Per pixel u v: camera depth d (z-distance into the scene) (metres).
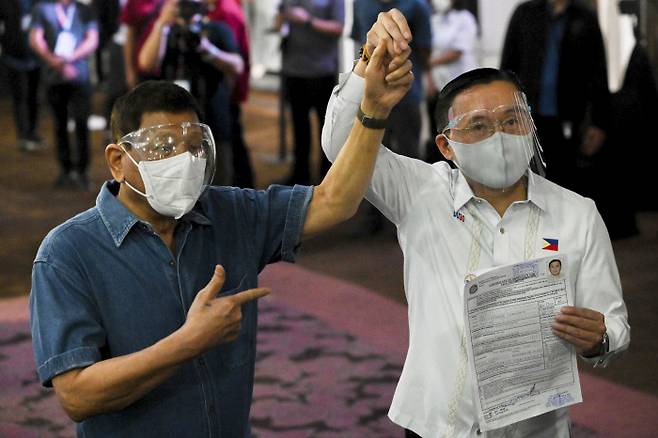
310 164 9.16
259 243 2.45
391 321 5.59
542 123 6.44
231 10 7.11
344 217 2.48
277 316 5.71
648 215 7.68
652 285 6.05
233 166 8.10
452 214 2.52
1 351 5.32
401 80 2.32
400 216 2.59
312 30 8.27
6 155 11.29
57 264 2.21
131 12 7.04
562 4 6.37
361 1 7.46
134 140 2.23
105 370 2.08
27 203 9.05
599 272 2.50
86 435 2.28
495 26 9.81
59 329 2.15
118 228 2.27
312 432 4.23
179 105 2.27
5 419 4.48
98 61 14.50
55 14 9.30
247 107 13.54
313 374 4.84
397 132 7.32
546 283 2.41
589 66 6.39
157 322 2.26
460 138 2.45
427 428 2.50
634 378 4.74
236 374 2.34
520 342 2.40
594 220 2.53
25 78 11.41
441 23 8.12
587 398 4.53
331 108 2.52
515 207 2.51
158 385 2.18
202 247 2.36
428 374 2.49
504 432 2.48
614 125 6.97
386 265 6.72
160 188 2.22
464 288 2.32
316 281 6.39
